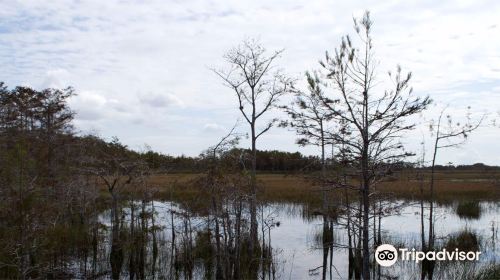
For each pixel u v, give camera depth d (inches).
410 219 1341.0
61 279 746.2
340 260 884.6
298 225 1245.7
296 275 767.1
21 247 546.3
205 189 684.7
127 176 1035.3
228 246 692.7
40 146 852.0
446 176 2674.7
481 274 659.4
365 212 461.7
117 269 836.0
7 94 1238.3
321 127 458.6
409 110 433.7
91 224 1002.7
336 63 447.8
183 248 848.3
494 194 1513.3
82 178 996.6
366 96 443.5
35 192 539.2
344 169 487.5
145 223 1025.5
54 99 1290.6
